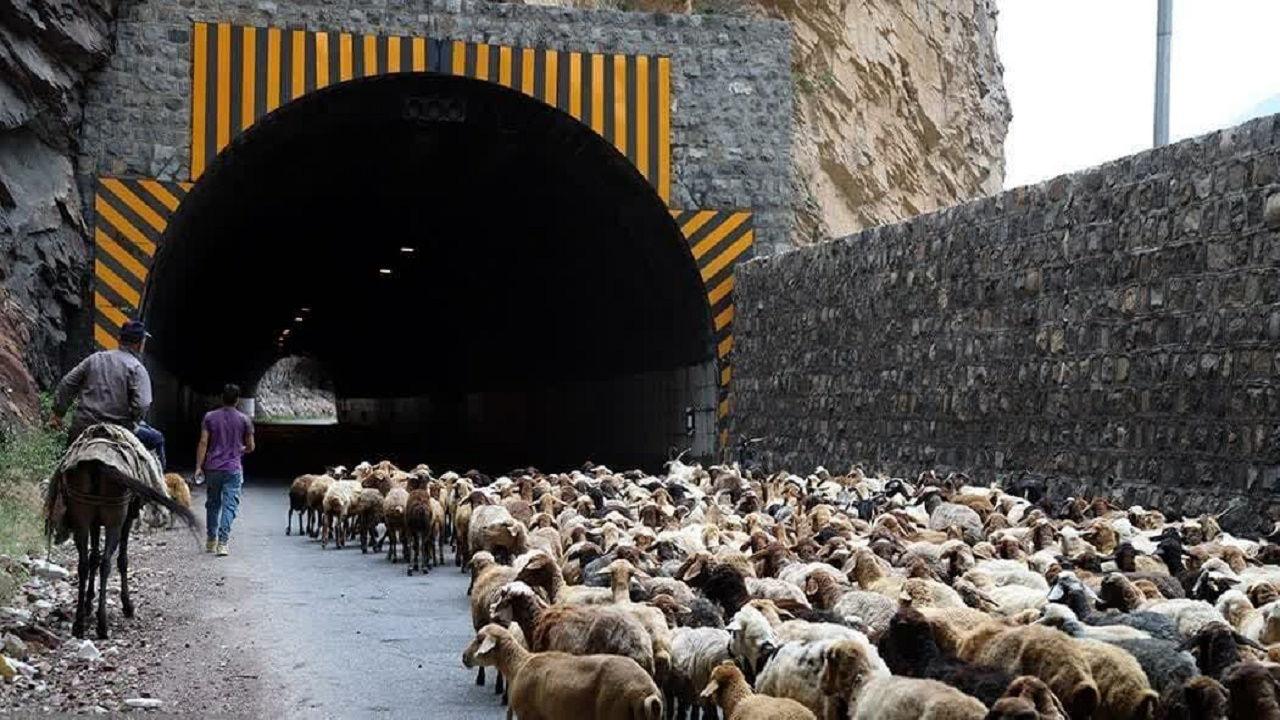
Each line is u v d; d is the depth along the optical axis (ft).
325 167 120.67
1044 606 35.53
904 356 83.35
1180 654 29.63
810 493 71.10
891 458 84.38
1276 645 30.78
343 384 305.94
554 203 126.00
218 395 245.86
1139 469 62.28
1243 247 56.44
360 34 98.94
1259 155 55.67
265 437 234.17
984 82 168.25
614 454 138.51
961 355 77.46
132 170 96.17
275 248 168.14
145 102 96.48
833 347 92.07
